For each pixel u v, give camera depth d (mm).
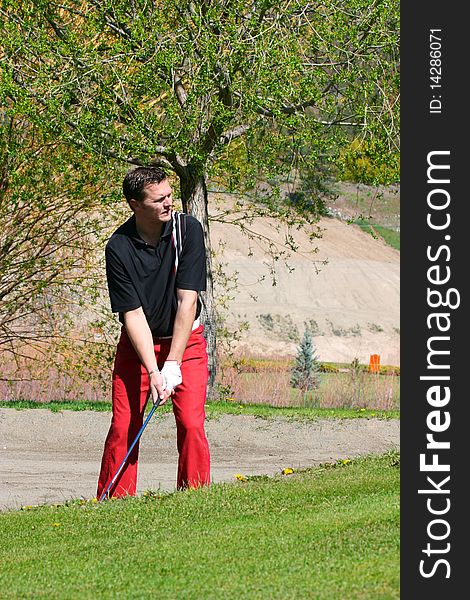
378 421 17531
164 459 15641
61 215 22906
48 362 23719
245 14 20188
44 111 19688
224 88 19672
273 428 17094
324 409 20219
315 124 20344
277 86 18984
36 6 19797
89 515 8227
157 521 7727
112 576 6195
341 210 77750
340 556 6184
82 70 19344
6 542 7539
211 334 22484
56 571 6461
